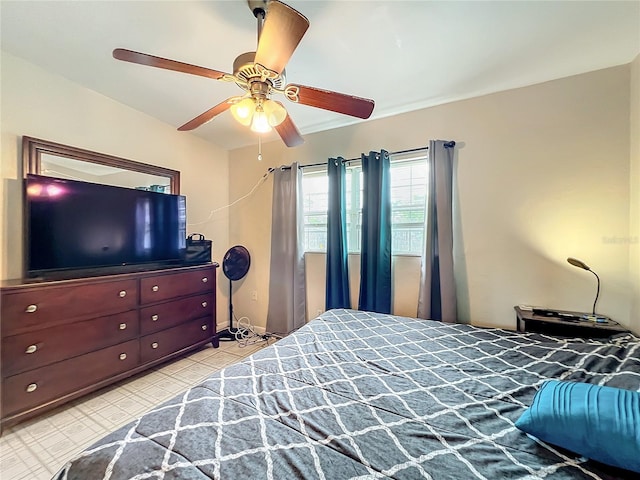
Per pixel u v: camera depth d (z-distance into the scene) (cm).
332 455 83
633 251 192
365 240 283
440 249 244
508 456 83
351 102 162
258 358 149
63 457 158
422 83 224
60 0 153
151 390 225
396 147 279
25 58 205
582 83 209
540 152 221
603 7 149
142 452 82
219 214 372
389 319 222
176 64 137
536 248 224
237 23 166
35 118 212
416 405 109
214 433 91
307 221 338
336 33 170
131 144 273
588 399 91
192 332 287
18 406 174
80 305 202
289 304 327
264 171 360
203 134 334
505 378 129
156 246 271
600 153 204
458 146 250
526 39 175
